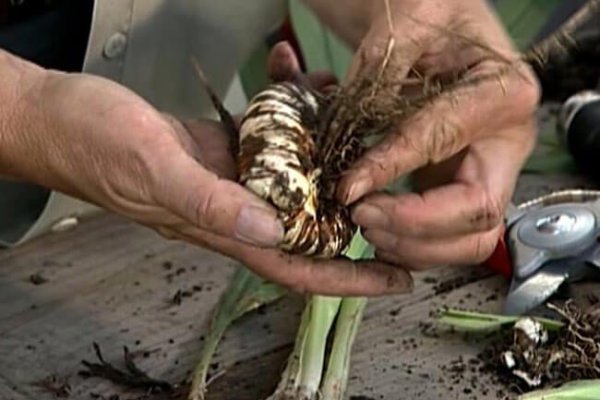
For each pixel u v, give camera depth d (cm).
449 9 90
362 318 102
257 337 101
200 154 87
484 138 89
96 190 85
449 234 86
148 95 118
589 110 118
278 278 86
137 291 106
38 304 104
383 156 84
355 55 92
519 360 97
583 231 104
